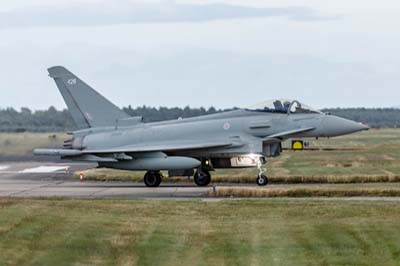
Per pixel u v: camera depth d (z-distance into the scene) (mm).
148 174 135750
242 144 134000
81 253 63531
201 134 136875
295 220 81625
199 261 61438
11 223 75438
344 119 134625
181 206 94250
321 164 186875
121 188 132375
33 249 64188
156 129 139625
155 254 63750
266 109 135500
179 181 144625
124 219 81625
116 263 60656
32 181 152625
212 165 137000
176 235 72250
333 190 111312
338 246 66250
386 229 73125
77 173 163500
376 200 101438
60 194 120750
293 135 134500
